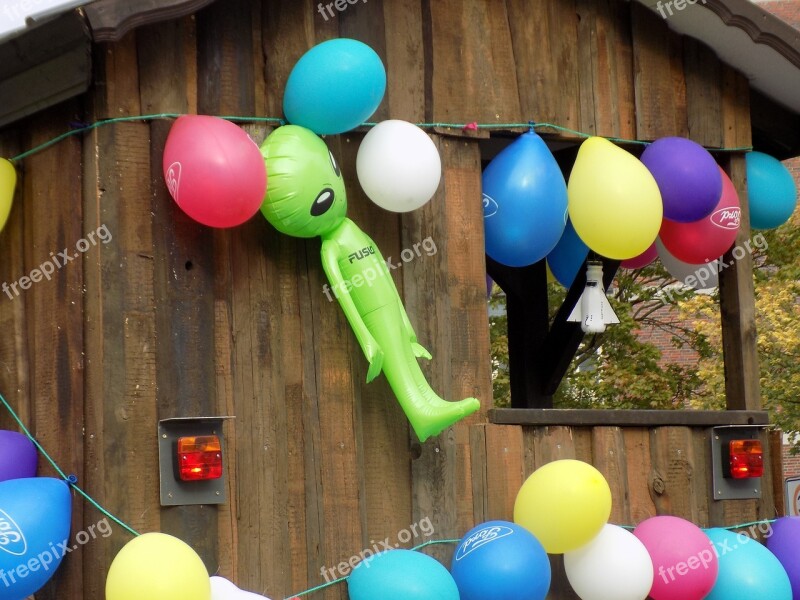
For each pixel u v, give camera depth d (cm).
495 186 570
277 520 504
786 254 1077
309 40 539
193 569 439
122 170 494
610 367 1093
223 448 493
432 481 538
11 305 513
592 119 607
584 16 612
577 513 513
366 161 525
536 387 770
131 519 475
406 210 531
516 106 585
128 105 498
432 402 520
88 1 468
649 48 626
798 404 1091
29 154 516
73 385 487
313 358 522
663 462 591
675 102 630
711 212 599
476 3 583
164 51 507
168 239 498
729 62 645
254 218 518
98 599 469
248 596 467
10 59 484
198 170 471
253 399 507
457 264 562
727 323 643
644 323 1237
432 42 570
